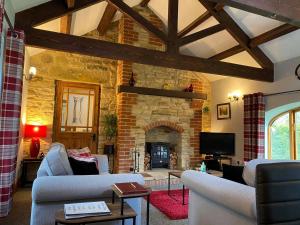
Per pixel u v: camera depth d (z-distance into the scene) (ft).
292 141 15.75
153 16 18.88
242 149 18.26
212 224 7.04
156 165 20.18
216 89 21.38
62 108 17.75
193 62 13.96
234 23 15.07
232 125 19.40
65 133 17.72
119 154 17.58
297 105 15.16
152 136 20.52
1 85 9.34
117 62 19.35
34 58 16.90
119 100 18.22
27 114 16.46
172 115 19.54
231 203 5.82
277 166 3.75
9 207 9.89
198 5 15.28
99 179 7.30
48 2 11.06
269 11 7.00
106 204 6.42
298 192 3.78
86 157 10.43
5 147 9.42
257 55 15.72
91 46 11.68
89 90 18.66
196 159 20.18
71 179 7.09
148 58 12.87
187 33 17.48
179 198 12.57
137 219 7.66
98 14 16.28
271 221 3.51
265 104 16.62
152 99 18.90
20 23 10.53
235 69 15.03
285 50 14.80
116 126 18.69
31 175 15.97
